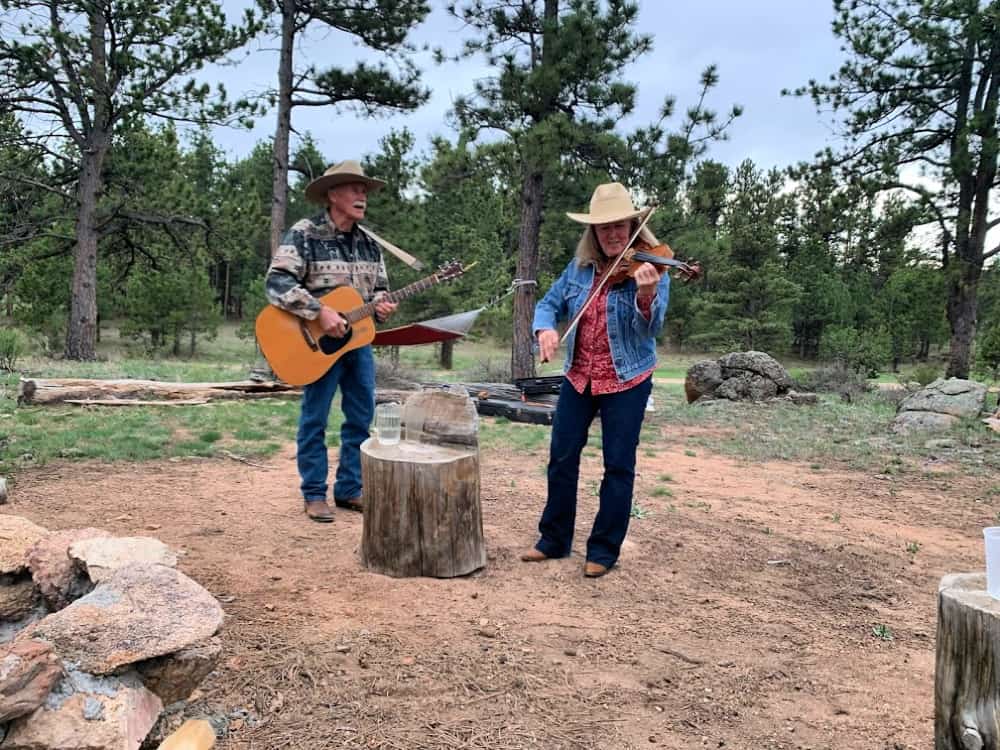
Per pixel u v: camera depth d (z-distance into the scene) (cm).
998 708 190
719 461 827
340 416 1010
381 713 247
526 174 1521
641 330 382
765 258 3338
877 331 3281
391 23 1709
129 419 868
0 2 1705
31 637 200
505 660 289
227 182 2350
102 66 1884
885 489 692
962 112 1973
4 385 1153
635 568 411
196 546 412
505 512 523
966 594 202
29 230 2095
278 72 1722
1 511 462
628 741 239
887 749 241
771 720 257
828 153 2097
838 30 1973
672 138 1421
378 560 382
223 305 4722
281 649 287
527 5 1456
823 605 375
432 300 2667
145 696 202
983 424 1035
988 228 1984
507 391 1179
